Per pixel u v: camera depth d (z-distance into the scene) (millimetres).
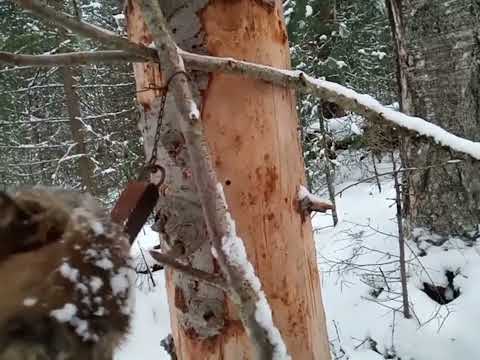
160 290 6355
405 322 4934
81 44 7699
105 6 11414
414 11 5270
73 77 10250
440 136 2064
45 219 658
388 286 5215
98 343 644
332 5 8711
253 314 1185
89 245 675
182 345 1767
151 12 1258
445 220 5422
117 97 10359
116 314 672
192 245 1627
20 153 11641
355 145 8961
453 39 5109
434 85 5258
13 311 609
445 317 4824
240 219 1648
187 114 1223
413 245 5578
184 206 1629
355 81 9477
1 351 600
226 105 1618
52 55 1414
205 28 1609
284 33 1778
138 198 1338
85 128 10219
